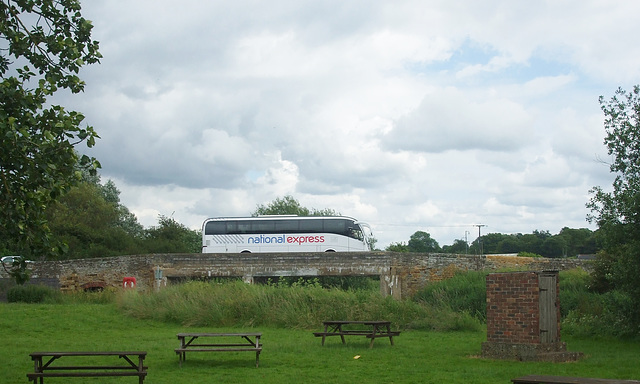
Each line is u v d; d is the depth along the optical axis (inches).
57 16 484.1
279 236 1624.0
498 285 569.0
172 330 844.0
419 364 528.4
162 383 440.1
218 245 1635.1
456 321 859.4
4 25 460.1
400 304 914.1
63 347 653.3
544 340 558.9
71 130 438.6
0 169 427.8
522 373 474.0
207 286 1018.7
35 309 982.4
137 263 1422.2
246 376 469.7
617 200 723.4
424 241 3678.6
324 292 954.1
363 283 1498.5
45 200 443.5
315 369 504.7
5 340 717.3
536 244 3184.1
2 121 402.0
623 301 760.3
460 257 1389.0
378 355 590.9
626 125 730.2
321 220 1626.5
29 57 468.4
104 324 886.4
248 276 1391.5
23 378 458.6
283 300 926.4
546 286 566.3
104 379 459.2
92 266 1439.5
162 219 2460.6
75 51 466.3
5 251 464.4
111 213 2310.5
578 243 3085.6
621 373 479.8
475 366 513.3
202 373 486.6
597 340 760.3
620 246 744.3
